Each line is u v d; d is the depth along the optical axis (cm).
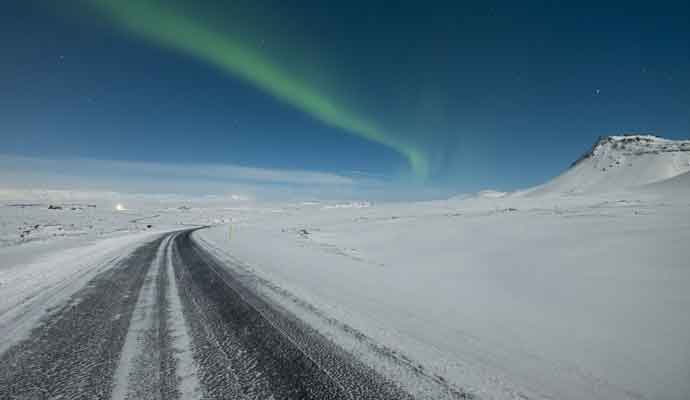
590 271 782
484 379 279
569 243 1213
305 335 376
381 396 250
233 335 377
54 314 462
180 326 411
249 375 283
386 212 5434
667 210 2370
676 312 474
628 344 369
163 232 2775
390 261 1146
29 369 293
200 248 1417
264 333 383
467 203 6575
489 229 1973
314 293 575
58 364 303
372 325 411
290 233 2588
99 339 366
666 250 921
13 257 1047
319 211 7612
